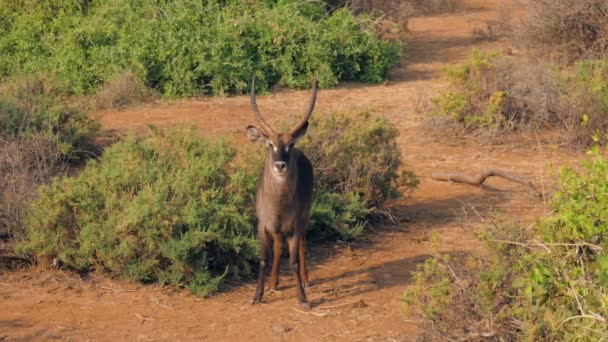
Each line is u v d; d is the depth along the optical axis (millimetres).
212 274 13000
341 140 15312
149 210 12555
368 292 12414
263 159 14547
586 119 10031
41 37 27562
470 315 9992
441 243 14375
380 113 23578
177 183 13359
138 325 11250
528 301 9531
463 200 16703
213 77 25609
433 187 17578
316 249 14234
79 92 25281
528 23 29250
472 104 21484
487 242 10367
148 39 25906
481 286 9844
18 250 12953
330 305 11961
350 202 14992
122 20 27516
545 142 20531
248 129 11891
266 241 12039
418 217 15812
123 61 25734
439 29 37156
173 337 10914
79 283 12539
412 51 32500
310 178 12398
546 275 9094
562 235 9672
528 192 17078
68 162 18344
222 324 11344
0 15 28578
